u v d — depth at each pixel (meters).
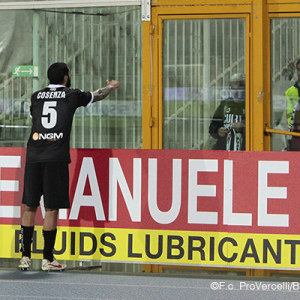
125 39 27.03
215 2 26.41
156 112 26.92
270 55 26.66
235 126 26.61
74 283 20.44
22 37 27.45
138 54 26.97
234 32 26.44
